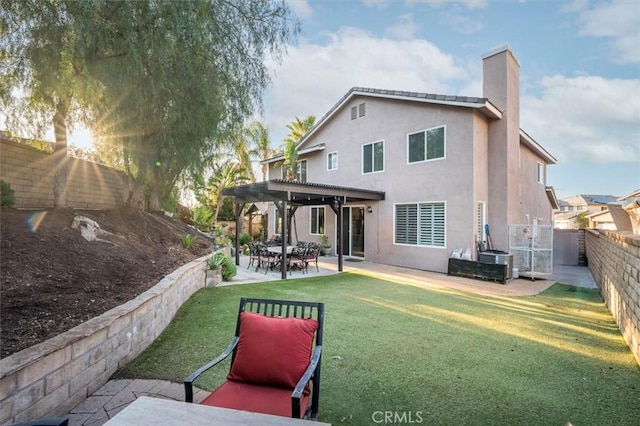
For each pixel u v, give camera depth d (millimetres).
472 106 9703
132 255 6305
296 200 12289
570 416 2783
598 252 8375
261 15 6848
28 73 4848
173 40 5379
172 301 5234
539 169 15133
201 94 6488
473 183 9898
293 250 10781
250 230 20719
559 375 3514
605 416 2793
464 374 3500
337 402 2930
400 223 11844
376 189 12688
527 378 3434
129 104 5820
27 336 2893
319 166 15508
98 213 7871
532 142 12672
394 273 10219
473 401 2982
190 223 17234
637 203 7543
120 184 11078
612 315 5766
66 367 2652
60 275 4367
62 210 6555
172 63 5746
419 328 4977
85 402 2826
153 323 4293
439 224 10672
